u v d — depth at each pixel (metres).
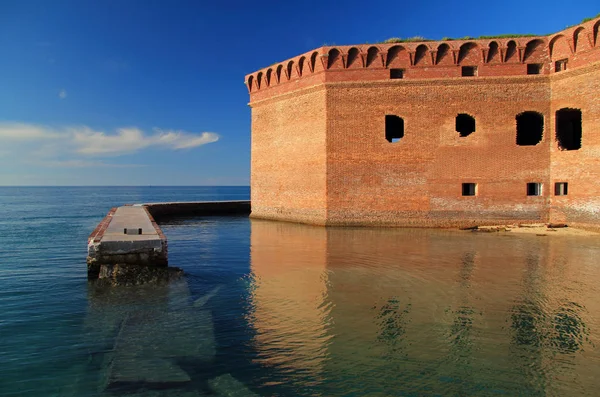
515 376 6.78
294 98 27.62
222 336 8.34
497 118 24.00
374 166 25.03
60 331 8.73
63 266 15.40
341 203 25.36
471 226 24.08
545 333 8.41
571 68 22.56
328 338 8.22
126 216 22.89
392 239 20.25
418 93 24.64
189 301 10.62
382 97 24.92
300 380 6.70
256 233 23.80
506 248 17.52
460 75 24.38
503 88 23.95
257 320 9.21
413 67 24.72
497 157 24.00
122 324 9.05
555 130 23.38
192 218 36.09
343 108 25.25
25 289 11.91
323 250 17.44
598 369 6.99
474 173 24.20
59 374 6.91
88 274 13.12
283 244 19.28
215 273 13.65
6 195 136.00
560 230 22.02
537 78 23.59
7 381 6.68
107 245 13.12
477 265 14.33
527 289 11.40
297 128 27.45
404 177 24.78
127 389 6.41
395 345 7.89
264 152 30.33
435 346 7.84
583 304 10.11
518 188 23.88
